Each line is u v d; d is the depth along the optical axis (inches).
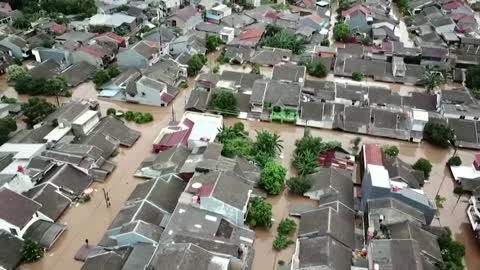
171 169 1764.3
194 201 1488.7
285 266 1402.6
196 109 2269.9
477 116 2202.3
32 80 2437.3
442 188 1841.8
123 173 1855.3
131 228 1418.6
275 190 1712.6
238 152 1873.8
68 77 2546.8
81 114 2062.0
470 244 1566.2
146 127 2196.1
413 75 2667.3
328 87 2458.2
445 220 1663.4
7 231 1435.8
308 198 1720.0
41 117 2121.1
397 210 1466.5
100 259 1368.1
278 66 2546.8
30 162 1742.1
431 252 1376.7
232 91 2402.8
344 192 1667.1
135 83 2369.6
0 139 1925.4
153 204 1546.5
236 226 1470.2
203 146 1852.9
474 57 2824.8
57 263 1432.1
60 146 1867.6
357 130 2144.4
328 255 1333.7
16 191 1603.1
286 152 2014.0
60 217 1612.9
